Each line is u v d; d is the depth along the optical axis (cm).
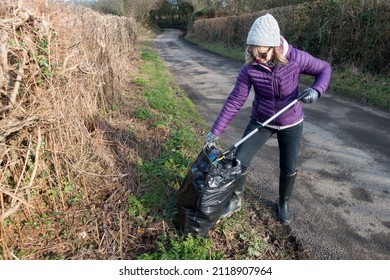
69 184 312
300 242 271
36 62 260
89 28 489
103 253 252
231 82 924
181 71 1156
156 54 1675
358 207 317
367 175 375
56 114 285
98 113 429
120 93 600
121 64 752
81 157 334
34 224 272
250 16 1642
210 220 252
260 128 256
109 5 3144
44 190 290
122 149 399
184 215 256
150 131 479
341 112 604
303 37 1077
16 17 244
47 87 283
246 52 236
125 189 326
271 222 295
